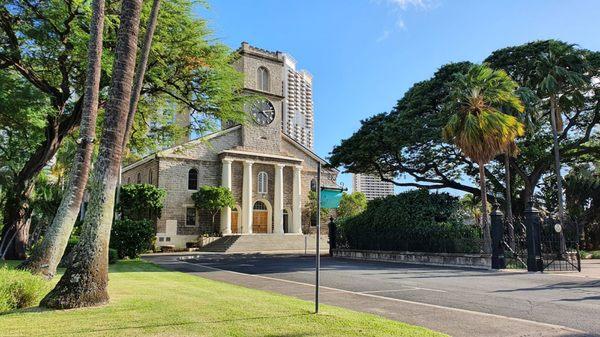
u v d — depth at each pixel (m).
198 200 40.31
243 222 43.03
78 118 18.72
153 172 41.66
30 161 19.38
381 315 8.02
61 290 7.54
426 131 24.78
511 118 18.61
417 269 18.44
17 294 7.68
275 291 11.62
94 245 7.86
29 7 15.69
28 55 17.22
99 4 10.54
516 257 18.69
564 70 23.23
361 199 48.88
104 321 6.39
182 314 6.94
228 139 44.56
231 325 6.24
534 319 7.82
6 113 16.00
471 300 9.96
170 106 22.27
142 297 8.65
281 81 48.47
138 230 23.12
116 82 8.44
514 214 28.58
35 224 37.28
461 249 20.41
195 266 20.72
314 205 47.09
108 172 8.16
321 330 6.05
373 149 27.48
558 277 14.77
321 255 30.97
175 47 18.33
